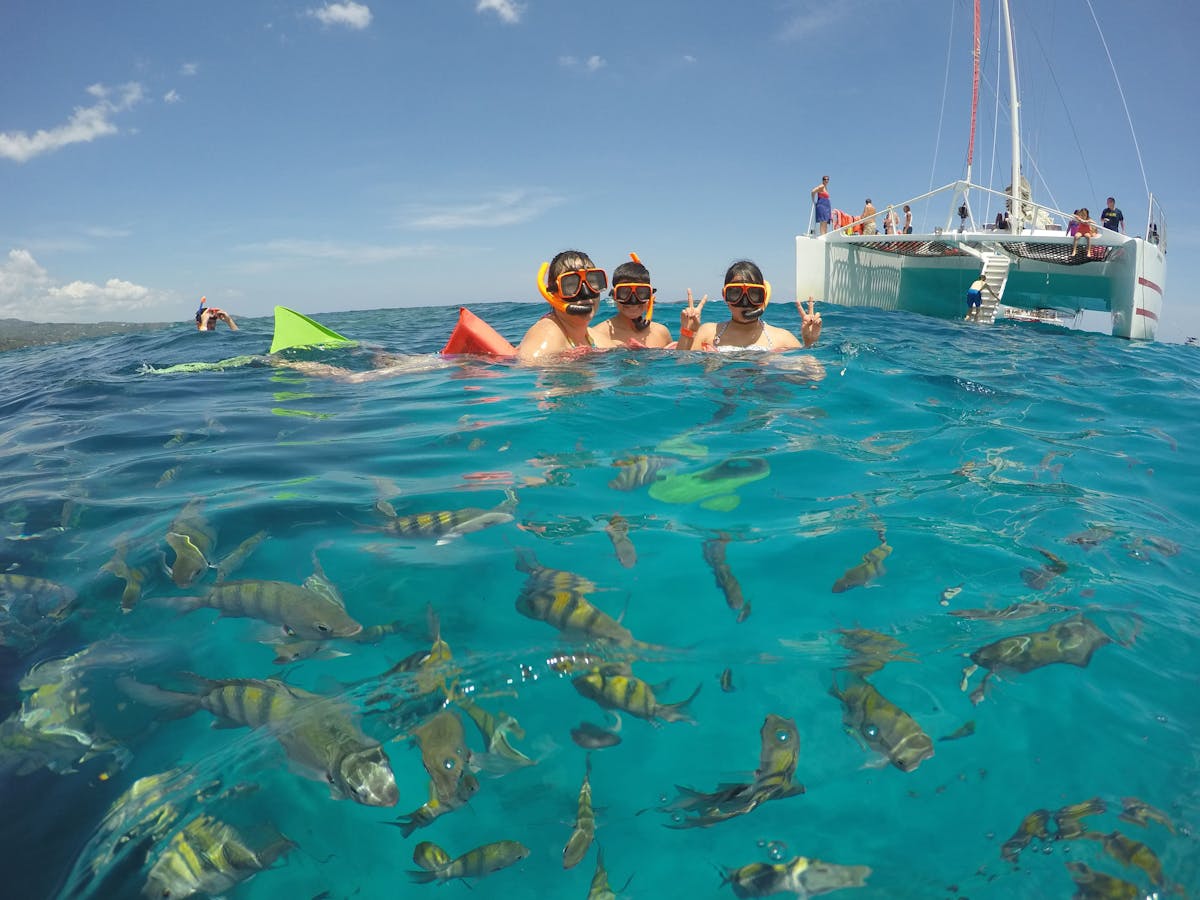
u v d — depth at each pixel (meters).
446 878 1.57
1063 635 2.38
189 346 12.53
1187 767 1.85
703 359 6.63
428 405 5.39
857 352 7.15
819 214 20.09
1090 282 18.30
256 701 2.04
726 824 1.70
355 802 1.75
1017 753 1.89
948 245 19.17
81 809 1.73
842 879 1.56
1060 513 3.38
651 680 2.13
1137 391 6.35
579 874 1.58
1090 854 1.61
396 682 2.10
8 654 2.29
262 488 3.65
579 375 6.11
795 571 2.74
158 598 2.58
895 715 2.00
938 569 2.79
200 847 1.63
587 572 2.70
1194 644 2.36
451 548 2.90
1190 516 3.46
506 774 1.82
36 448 4.73
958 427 4.78
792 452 4.12
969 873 1.57
